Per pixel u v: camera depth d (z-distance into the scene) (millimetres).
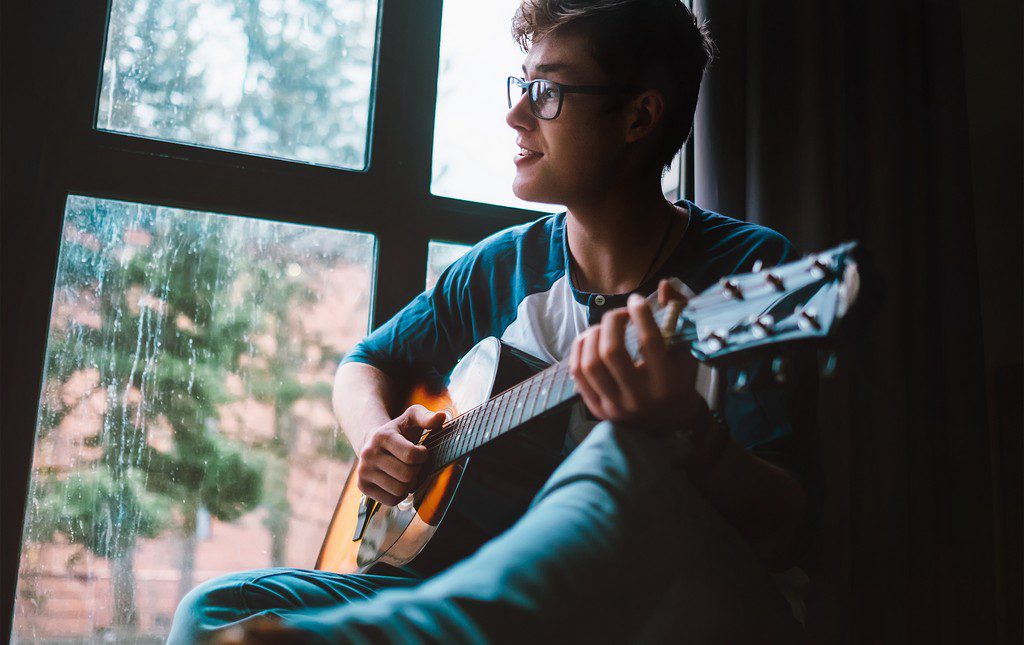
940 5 1812
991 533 1636
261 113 1702
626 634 646
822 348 605
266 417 1625
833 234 1615
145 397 1561
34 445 1475
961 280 1717
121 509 1520
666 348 691
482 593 584
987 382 1867
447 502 1039
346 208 1695
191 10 1689
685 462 778
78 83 1561
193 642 812
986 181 1945
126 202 1589
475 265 1297
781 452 887
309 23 1762
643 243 1102
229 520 1578
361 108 1767
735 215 1613
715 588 704
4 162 1451
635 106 1067
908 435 1632
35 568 1461
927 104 1796
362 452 1092
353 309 1703
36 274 1493
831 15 1715
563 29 1074
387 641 552
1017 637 1690
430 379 1326
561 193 1077
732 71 1660
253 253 1658
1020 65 2025
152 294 1588
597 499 668
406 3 1784
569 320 1121
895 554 1549
